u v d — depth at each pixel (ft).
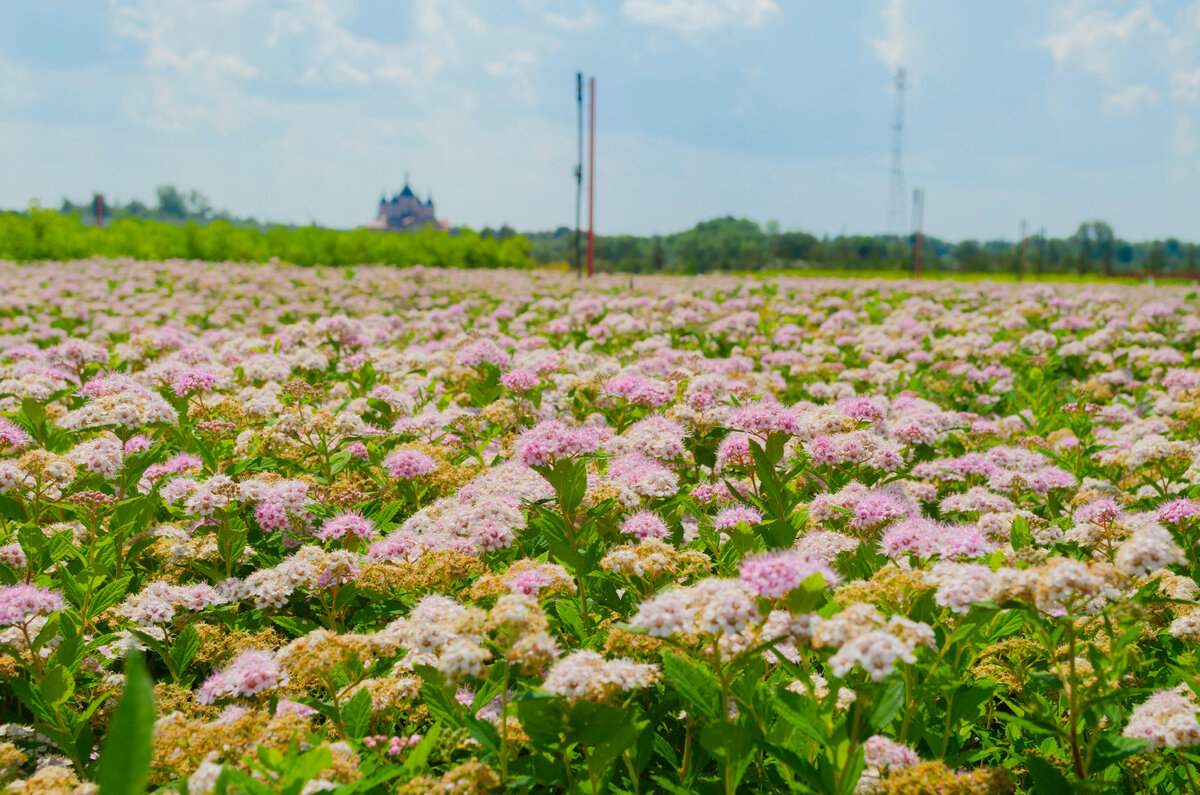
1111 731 9.98
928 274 183.83
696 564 11.27
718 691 8.51
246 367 24.57
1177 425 22.31
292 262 124.98
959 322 45.62
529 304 58.95
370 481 17.69
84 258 117.39
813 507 13.46
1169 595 12.11
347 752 8.52
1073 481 16.92
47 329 44.14
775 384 28.68
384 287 70.59
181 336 34.37
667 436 15.25
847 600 9.34
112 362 28.94
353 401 21.77
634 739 8.52
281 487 14.74
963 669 9.73
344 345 30.32
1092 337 37.32
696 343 39.52
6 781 9.28
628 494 13.41
